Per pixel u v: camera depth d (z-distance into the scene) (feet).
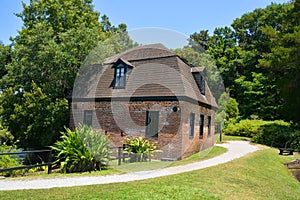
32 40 57.57
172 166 29.60
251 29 129.18
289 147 60.75
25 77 58.65
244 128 80.74
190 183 23.31
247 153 46.16
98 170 28.86
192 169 28.94
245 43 128.77
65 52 53.67
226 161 36.24
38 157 48.06
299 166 42.80
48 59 55.06
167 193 20.01
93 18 79.10
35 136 54.39
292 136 62.44
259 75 99.60
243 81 104.99
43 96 53.42
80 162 28.40
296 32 63.00
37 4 70.85
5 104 58.08
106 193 19.35
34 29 59.82
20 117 54.29
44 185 22.00
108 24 94.07
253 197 22.58
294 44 67.00
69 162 28.50
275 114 93.30
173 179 24.26
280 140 64.54
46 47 55.11
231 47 120.98
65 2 69.92
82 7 77.46
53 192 19.51
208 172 28.14
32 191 19.76
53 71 56.03
